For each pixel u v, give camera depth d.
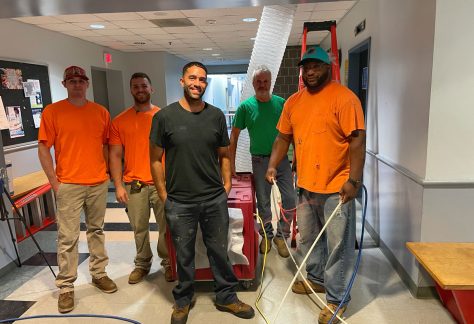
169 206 1.97
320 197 2.01
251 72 3.09
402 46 2.46
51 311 2.24
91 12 2.86
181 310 2.08
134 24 5.09
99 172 2.32
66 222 2.22
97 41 6.48
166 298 2.35
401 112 2.49
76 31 5.40
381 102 3.00
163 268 2.75
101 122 2.30
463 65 1.97
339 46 5.22
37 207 3.76
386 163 2.75
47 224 3.90
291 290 2.38
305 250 2.27
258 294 2.35
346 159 1.94
